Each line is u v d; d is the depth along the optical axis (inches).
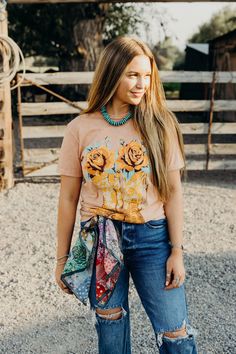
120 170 73.2
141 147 73.7
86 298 75.2
